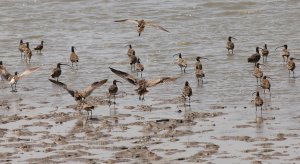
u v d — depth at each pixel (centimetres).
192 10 6906
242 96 3928
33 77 4662
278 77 4378
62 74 4691
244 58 4953
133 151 2984
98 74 4650
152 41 5712
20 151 3044
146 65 4891
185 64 4606
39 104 3919
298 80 4262
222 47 5375
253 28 6016
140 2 7481
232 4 7006
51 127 3416
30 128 3406
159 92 4106
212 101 3838
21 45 5291
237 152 2938
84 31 6300
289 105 3684
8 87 4409
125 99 3959
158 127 3331
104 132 3291
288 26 5984
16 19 6925
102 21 6712
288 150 2938
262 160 2823
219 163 2803
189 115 3534
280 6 6844
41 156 2966
